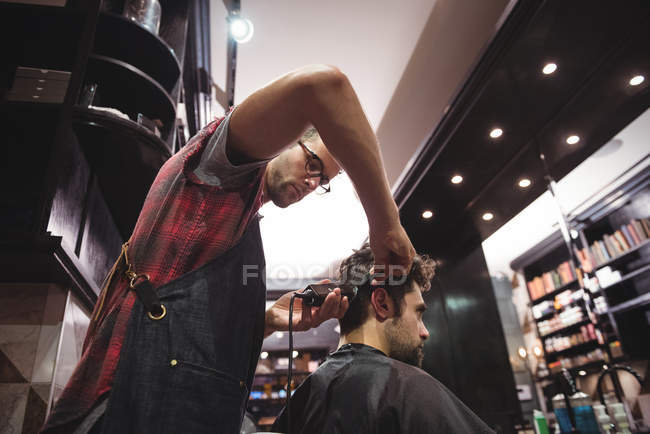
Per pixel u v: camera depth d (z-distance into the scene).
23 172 1.67
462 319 3.72
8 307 1.62
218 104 3.73
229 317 0.63
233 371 0.61
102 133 1.75
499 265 5.64
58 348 1.61
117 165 1.96
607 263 3.76
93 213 2.03
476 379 3.51
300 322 0.86
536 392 5.31
